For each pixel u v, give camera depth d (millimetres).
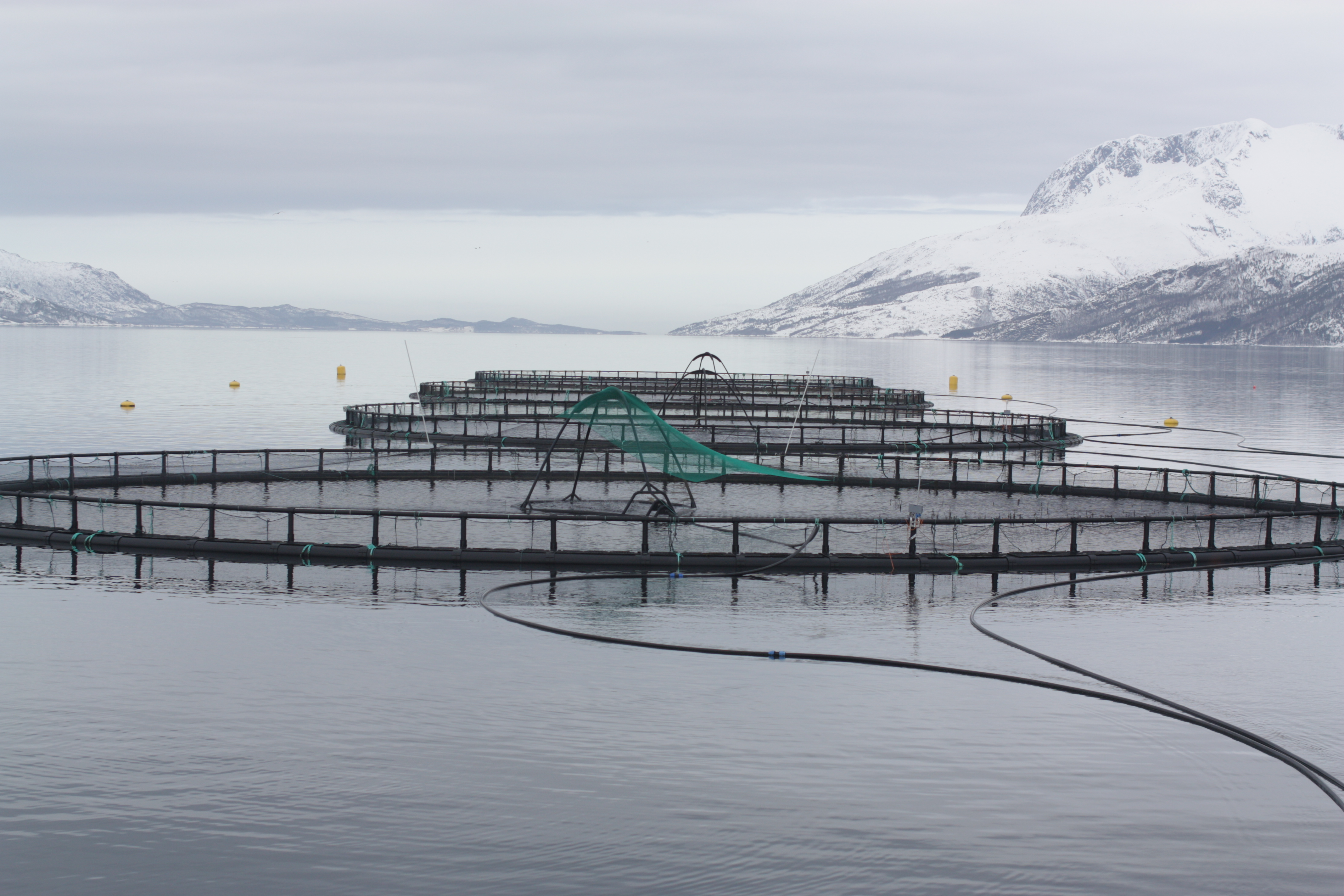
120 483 43812
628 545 33406
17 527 32750
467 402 78438
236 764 17094
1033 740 18562
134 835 14938
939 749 18078
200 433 70000
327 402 98750
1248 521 39469
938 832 15336
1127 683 21578
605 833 15148
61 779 16484
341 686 20672
